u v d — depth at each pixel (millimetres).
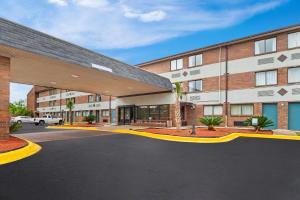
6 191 4910
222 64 26234
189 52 29156
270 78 22844
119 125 31734
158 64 33531
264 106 23141
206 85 27531
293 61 21312
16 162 7824
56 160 8203
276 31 22219
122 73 19000
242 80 24609
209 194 4887
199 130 19078
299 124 20859
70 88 26625
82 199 4492
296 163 8016
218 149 11102
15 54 11656
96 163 7766
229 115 25328
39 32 11992
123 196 4695
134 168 7129
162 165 7578
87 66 15219
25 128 29672
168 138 15711
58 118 44469
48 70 16359
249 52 24344
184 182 5723
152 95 28844
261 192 5043
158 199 4562
